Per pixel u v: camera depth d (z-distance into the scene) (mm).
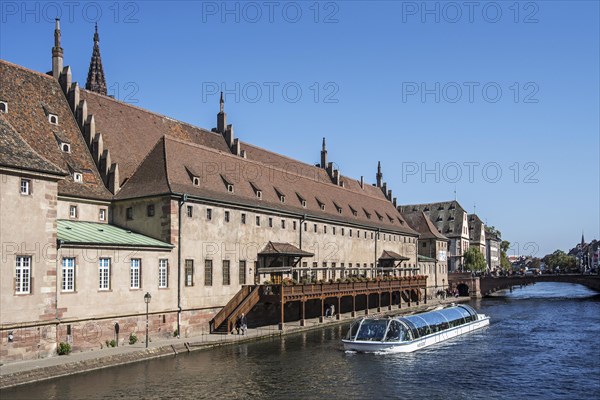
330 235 66062
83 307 35469
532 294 120125
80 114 47656
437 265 103250
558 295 114375
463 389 28875
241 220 50562
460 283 107938
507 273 130875
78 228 39594
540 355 38531
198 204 45531
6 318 30391
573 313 70188
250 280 51156
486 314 69812
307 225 61125
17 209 31234
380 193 102875
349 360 36031
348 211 73625
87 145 47031
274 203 56406
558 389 29016
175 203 43281
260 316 51688
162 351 37188
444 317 48094
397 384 29812
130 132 52500
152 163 46625
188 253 44062
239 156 61438
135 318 39125
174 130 59406
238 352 38531
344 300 67750
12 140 32844
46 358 32031
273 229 55094
